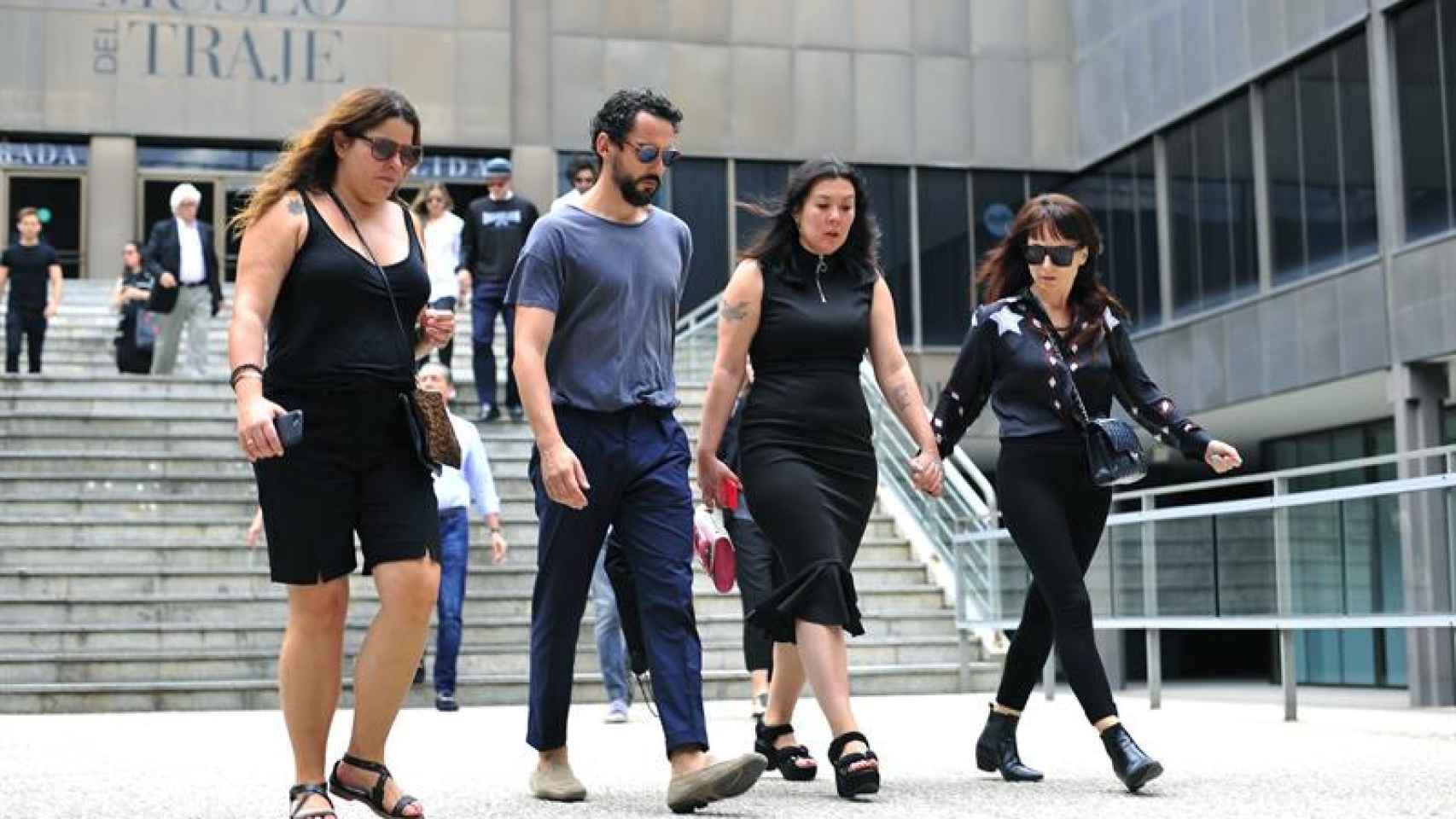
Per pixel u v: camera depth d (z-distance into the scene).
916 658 20.69
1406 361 28.50
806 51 41.34
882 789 9.06
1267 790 8.90
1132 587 18.09
